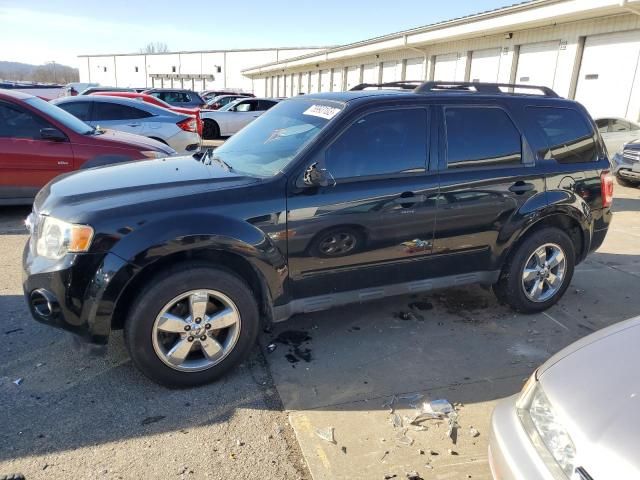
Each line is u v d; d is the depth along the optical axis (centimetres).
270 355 361
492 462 205
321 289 350
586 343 224
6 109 657
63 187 335
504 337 399
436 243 379
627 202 950
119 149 686
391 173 359
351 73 2822
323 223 335
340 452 266
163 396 308
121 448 262
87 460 253
